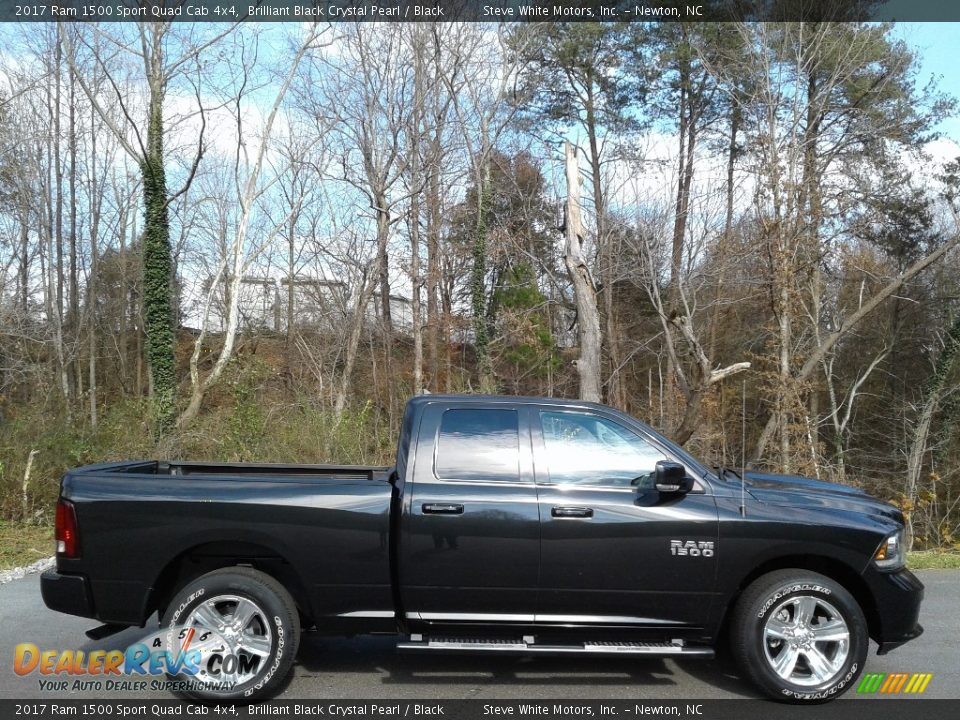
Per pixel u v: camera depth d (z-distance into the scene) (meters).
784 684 4.89
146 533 4.89
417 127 25.14
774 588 4.95
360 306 25.70
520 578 4.95
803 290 19.03
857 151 23.58
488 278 29.30
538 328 26.41
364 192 26.34
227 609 4.97
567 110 28.80
